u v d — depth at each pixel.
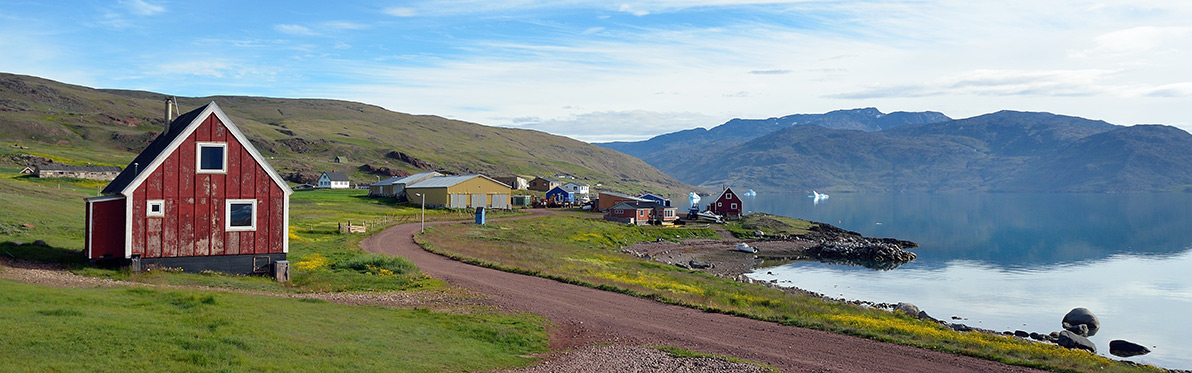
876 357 23.75
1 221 42.12
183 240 33.62
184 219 33.62
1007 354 25.67
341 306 26.66
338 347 18.95
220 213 34.41
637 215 115.94
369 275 37.12
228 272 34.56
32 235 40.06
